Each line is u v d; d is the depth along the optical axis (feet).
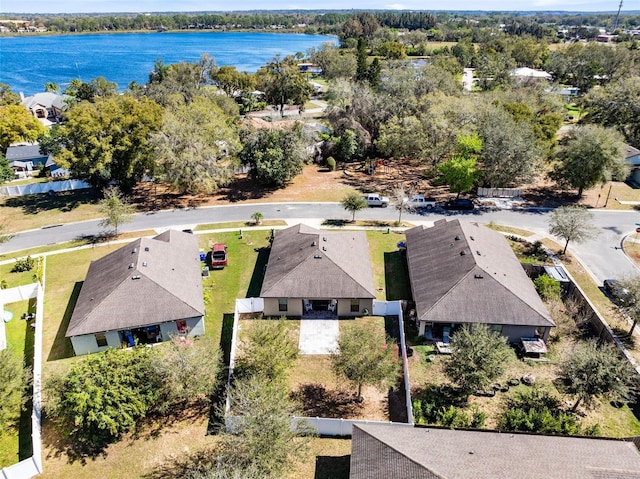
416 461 70.90
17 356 114.32
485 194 212.23
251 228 181.98
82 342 113.09
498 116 210.18
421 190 220.43
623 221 186.39
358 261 140.15
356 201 182.70
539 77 444.96
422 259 141.69
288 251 142.92
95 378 90.38
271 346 103.50
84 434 89.10
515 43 581.94
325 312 131.34
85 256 161.79
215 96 335.26
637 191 219.41
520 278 130.82
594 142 194.80
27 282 146.20
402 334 115.55
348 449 90.58
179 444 92.53
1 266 155.63
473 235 145.59
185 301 120.16
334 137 263.70
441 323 119.96
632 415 98.07
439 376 108.27
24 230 181.37
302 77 375.66
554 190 219.82
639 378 101.19
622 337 119.44
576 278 146.30
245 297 138.00
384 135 235.81
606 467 71.00
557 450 76.38
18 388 92.68
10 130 279.90
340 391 105.19
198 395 103.40
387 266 154.51
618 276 145.28
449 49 644.27
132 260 129.08
